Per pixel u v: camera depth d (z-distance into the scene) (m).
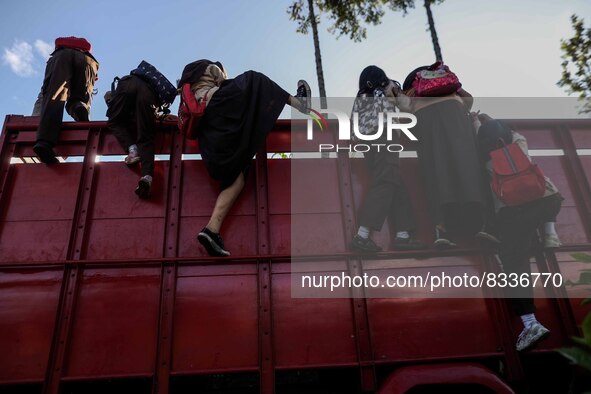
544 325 3.38
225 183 3.46
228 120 3.50
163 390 2.92
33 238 3.32
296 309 3.21
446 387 3.06
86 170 3.61
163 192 3.58
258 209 3.52
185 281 3.23
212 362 3.03
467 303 3.33
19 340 2.99
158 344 3.01
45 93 3.88
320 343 3.14
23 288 3.13
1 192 3.45
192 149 3.79
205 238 3.15
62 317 3.06
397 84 3.92
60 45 4.26
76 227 3.37
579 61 6.51
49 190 3.51
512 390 2.91
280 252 3.40
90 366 2.97
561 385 3.54
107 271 3.22
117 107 3.72
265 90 3.62
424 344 3.18
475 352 3.18
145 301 3.15
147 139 3.62
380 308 3.25
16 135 3.72
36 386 3.00
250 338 3.10
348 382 3.48
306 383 3.58
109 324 3.08
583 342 2.08
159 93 3.79
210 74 3.77
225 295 3.21
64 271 3.16
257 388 3.54
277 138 3.83
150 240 3.38
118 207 3.49
